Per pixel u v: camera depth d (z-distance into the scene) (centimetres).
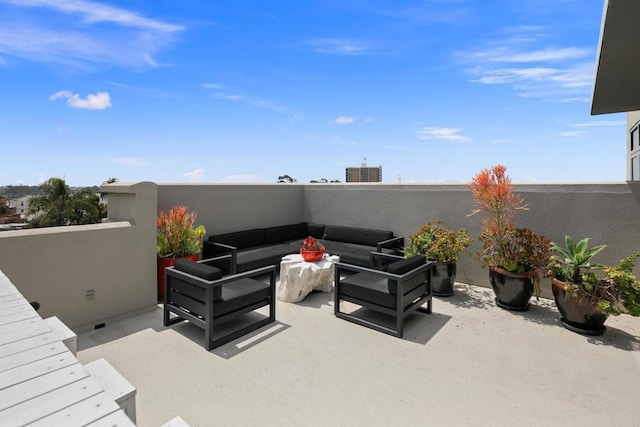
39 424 79
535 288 409
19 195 2308
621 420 203
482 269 481
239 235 565
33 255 295
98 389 95
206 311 288
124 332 323
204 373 251
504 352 288
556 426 198
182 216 448
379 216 599
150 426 195
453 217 510
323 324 346
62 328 174
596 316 315
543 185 428
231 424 198
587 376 251
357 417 204
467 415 207
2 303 157
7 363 106
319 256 438
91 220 2522
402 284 314
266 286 346
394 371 256
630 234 379
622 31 263
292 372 254
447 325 345
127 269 360
